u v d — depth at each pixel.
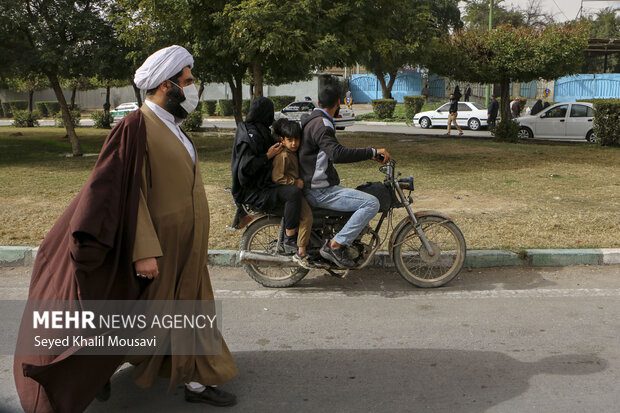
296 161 4.71
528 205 7.96
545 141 18.61
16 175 11.12
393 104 32.81
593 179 10.29
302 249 4.83
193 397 3.17
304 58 11.68
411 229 5.07
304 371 3.57
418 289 5.10
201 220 2.96
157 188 2.79
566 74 17.34
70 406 2.64
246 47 11.75
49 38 13.29
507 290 5.04
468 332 4.15
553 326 4.25
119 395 3.27
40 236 6.41
